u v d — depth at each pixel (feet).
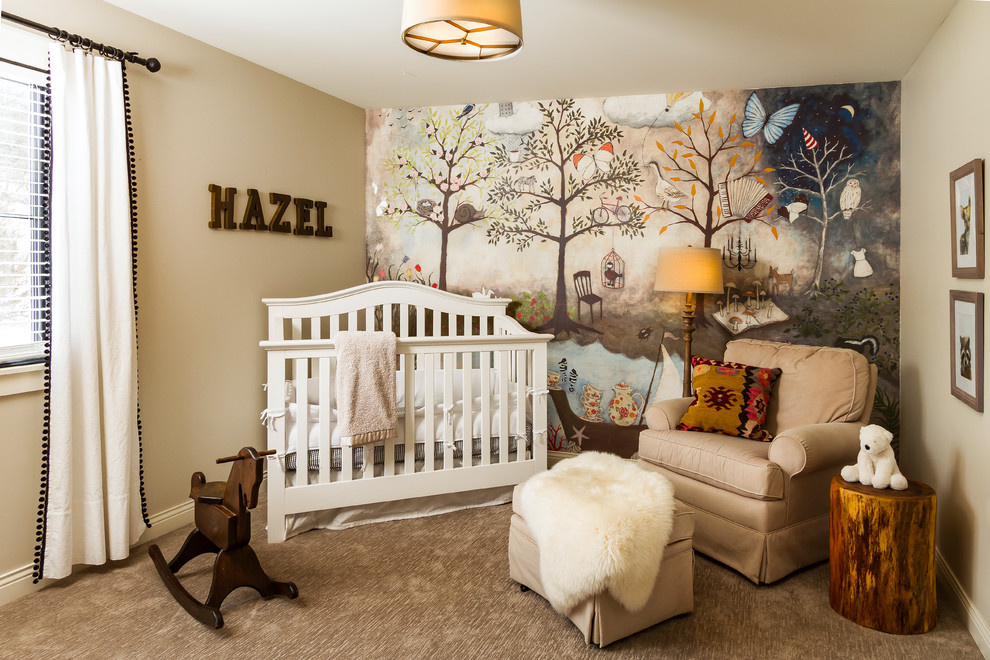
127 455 8.76
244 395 11.61
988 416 6.97
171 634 7.08
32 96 8.16
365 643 6.93
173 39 9.96
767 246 12.40
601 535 6.55
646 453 10.09
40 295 8.38
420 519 10.61
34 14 8.00
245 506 7.57
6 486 7.84
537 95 13.08
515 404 11.47
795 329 12.29
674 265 11.59
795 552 8.47
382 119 14.40
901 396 11.57
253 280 11.75
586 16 8.99
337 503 9.95
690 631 7.20
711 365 10.50
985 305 7.07
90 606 7.70
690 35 9.64
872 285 11.88
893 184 11.73
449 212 14.11
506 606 7.74
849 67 10.98
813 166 12.10
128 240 8.75
